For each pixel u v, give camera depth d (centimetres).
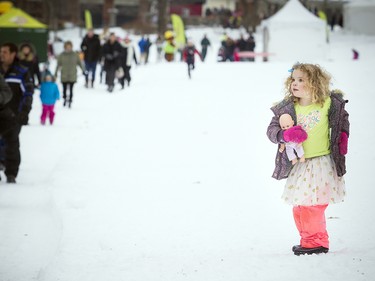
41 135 3641
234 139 2978
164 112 3922
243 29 18875
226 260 1357
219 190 2120
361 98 3800
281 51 9600
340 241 1473
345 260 1261
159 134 3234
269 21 9631
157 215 1845
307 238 1350
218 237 1616
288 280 1174
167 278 1268
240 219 1775
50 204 2058
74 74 4931
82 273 1353
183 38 10725
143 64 9556
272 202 1952
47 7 17675
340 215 1716
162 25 17862
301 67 1320
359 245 1441
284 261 1283
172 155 2727
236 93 4591
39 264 1565
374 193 1923
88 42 6309
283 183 2183
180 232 1673
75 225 1761
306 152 1325
